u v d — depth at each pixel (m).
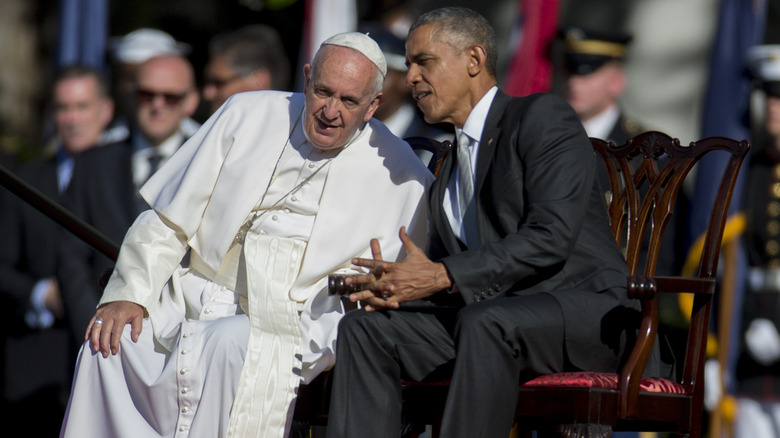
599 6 36.59
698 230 26.05
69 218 19.06
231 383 16.72
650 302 15.97
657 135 18.03
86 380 17.05
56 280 24.56
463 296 15.70
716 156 26.23
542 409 15.88
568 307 15.94
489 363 15.34
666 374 17.22
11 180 18.81
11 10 47.47
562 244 15.88
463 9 17.06
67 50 31.05
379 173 18.19
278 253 17.72
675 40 35.97
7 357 25.39
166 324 17.36
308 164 18.03
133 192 23.84
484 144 16.83
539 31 28.23
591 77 24.42
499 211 16.45
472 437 15.23
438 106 16.95
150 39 29.08
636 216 17.88
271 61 24.75
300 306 17.64
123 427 16.83
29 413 25.36
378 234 18.05
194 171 18.02
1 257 25.16
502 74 36.91
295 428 17.67
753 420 25.02
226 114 18.48
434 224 17.69
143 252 17.61
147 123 23.95
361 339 15.79
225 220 17.86
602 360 16.30
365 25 26.41
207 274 18.05
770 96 25.53
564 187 16.08
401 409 16.14
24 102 47.41
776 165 25.56
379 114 25.02
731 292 25.38
